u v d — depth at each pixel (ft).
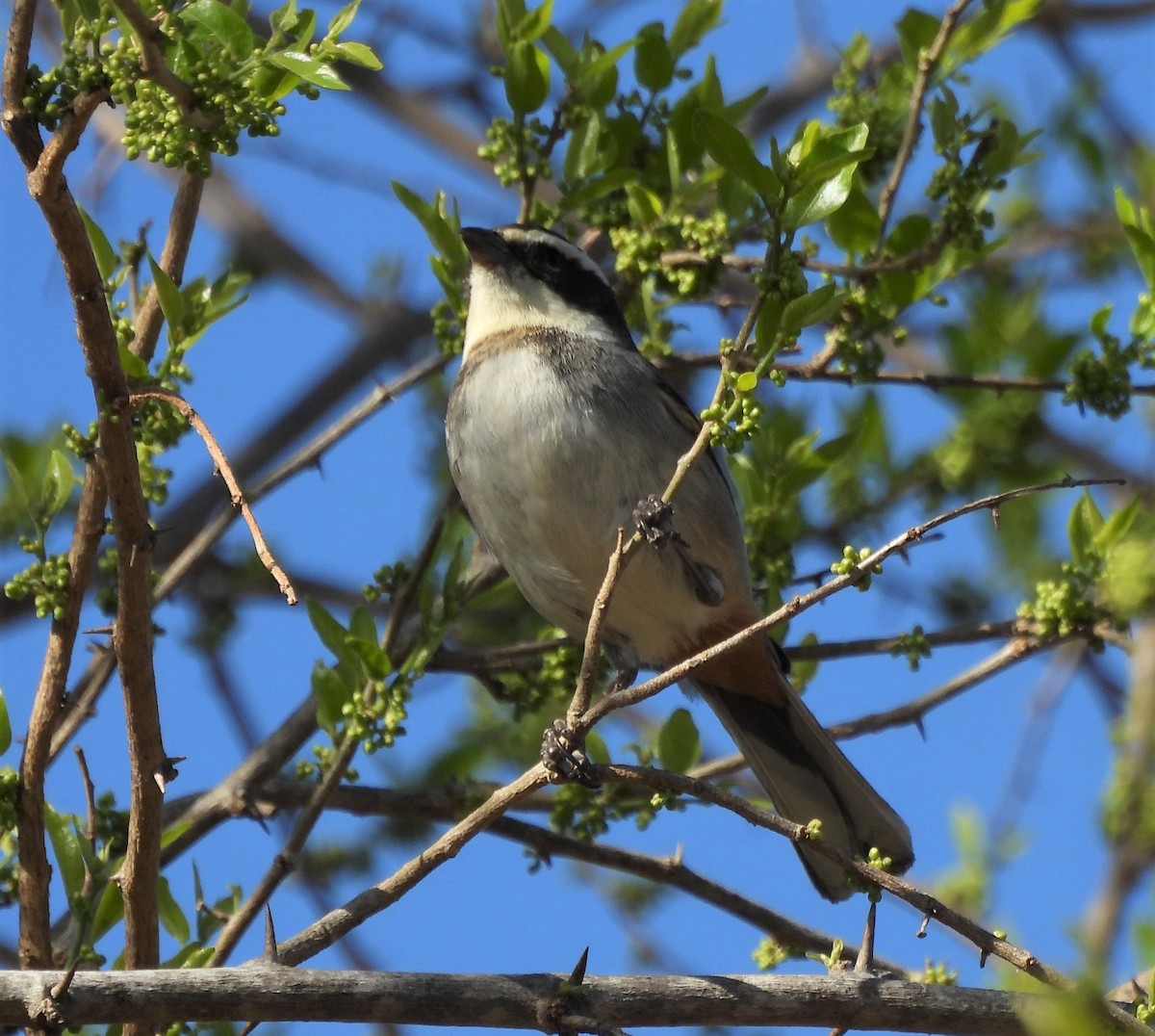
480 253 39.55
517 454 37.17
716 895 35.09
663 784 26.84
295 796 35.76
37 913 27.84
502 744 46.85
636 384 37.65
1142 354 37.63
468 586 34.99
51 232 24.12
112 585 35.68
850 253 38.63
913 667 36.88
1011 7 40.32
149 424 30.99
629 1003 26.37
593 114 39.06
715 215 37.35
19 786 27.86
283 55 25.61
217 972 25.36
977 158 37.93
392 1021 25.70
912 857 35.55
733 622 38.27
